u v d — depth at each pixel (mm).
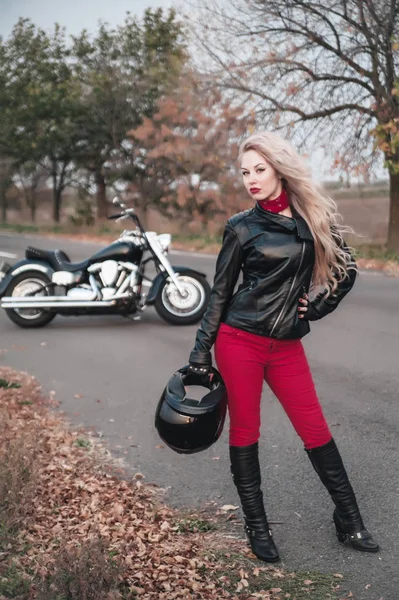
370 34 18344
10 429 5031
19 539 3406
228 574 3205
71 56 37125
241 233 3152
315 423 3326
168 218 31109
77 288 9359
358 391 6137
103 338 8836
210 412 3242
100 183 39250
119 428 5363
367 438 4965
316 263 3197
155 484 4305
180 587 3037
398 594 3021
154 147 28047
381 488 4129
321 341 8242
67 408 5902
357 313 9906
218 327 3227
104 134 35094
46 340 8836
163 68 32938
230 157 23750
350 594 3025
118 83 33656
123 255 9227
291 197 3139
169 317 9414
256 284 3135
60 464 4438
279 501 4039
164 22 34344
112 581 2871
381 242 24312
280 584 3119
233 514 3857
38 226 39438
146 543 3465
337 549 3443
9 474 3754
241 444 3344
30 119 37906
